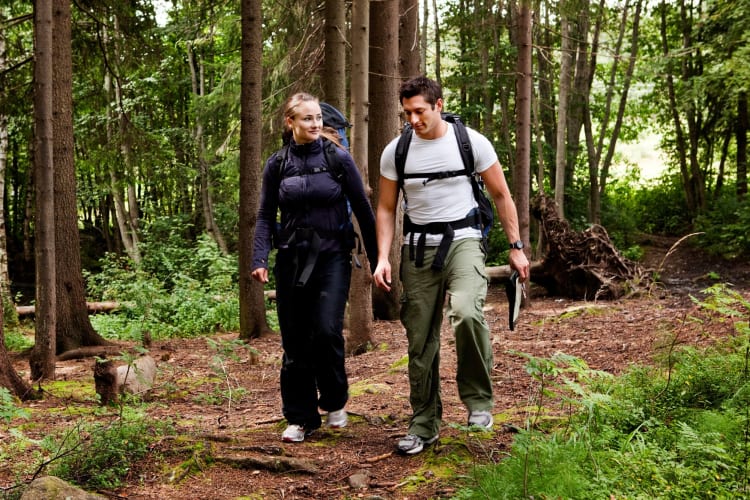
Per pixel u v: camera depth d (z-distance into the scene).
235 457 3.41
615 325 7.51
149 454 3.49
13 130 14.73
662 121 23.89
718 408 3.52
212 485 3.20
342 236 3.63
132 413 4.08
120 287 14.52
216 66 17.53
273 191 3.67
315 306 3.62
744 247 16.30
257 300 9.83
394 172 3.38
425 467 3.25
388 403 4.65
